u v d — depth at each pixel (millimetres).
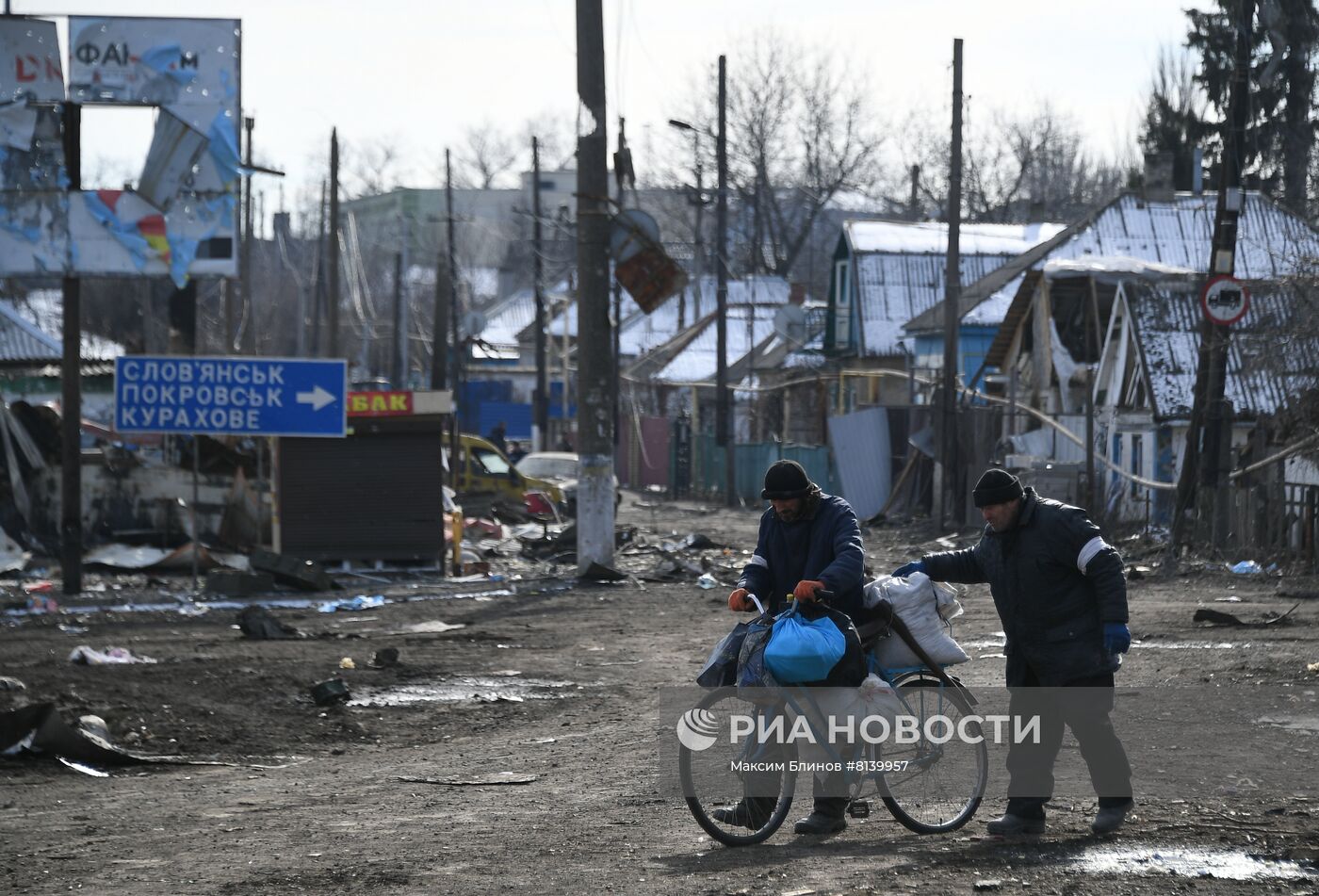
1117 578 18016
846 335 136875
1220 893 14914
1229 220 58656
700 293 188625
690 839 18719
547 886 16297
